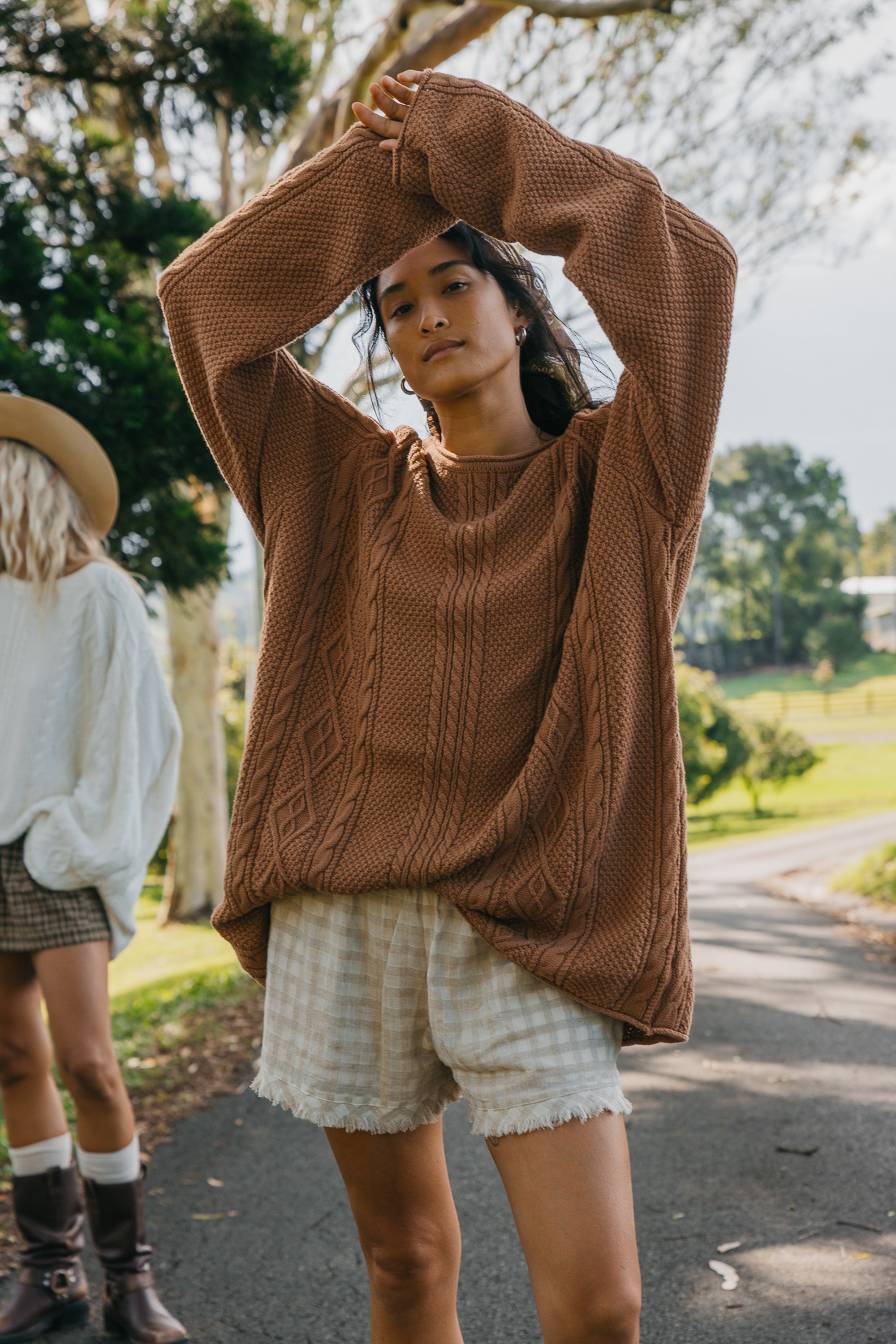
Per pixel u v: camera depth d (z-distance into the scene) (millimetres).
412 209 1565
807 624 77812
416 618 1539
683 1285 2432
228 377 1661
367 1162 1585
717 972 6422
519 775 1467
